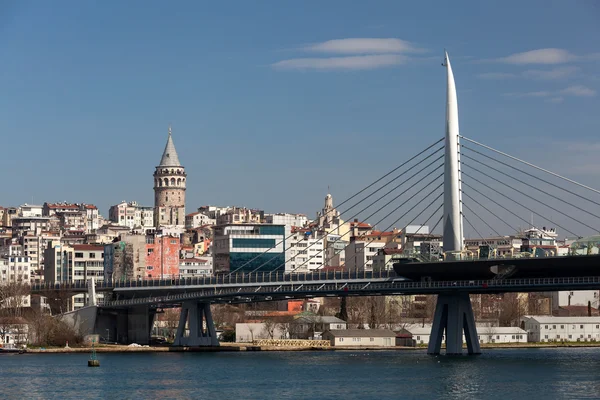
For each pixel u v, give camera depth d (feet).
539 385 584.81
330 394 557.33
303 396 550.77
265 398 544.62
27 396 555.28
